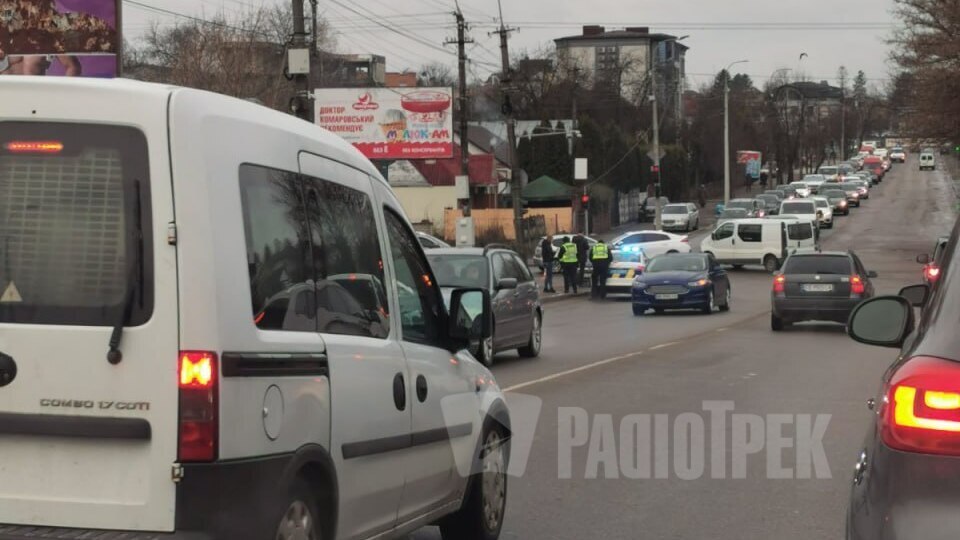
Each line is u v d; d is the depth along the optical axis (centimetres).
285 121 517
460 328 655
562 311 3256
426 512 623
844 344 2080
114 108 440
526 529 764
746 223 4875
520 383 1507
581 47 15000
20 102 444
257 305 459
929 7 5059
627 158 8912
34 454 439
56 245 440
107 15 2097
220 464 429
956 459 362
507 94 4791
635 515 802
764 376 1578
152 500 429
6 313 439
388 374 564
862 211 8812
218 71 4997
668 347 2028
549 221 7112
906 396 375
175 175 436
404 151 5800
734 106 12656
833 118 18575
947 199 9712
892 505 371
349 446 518
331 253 530
